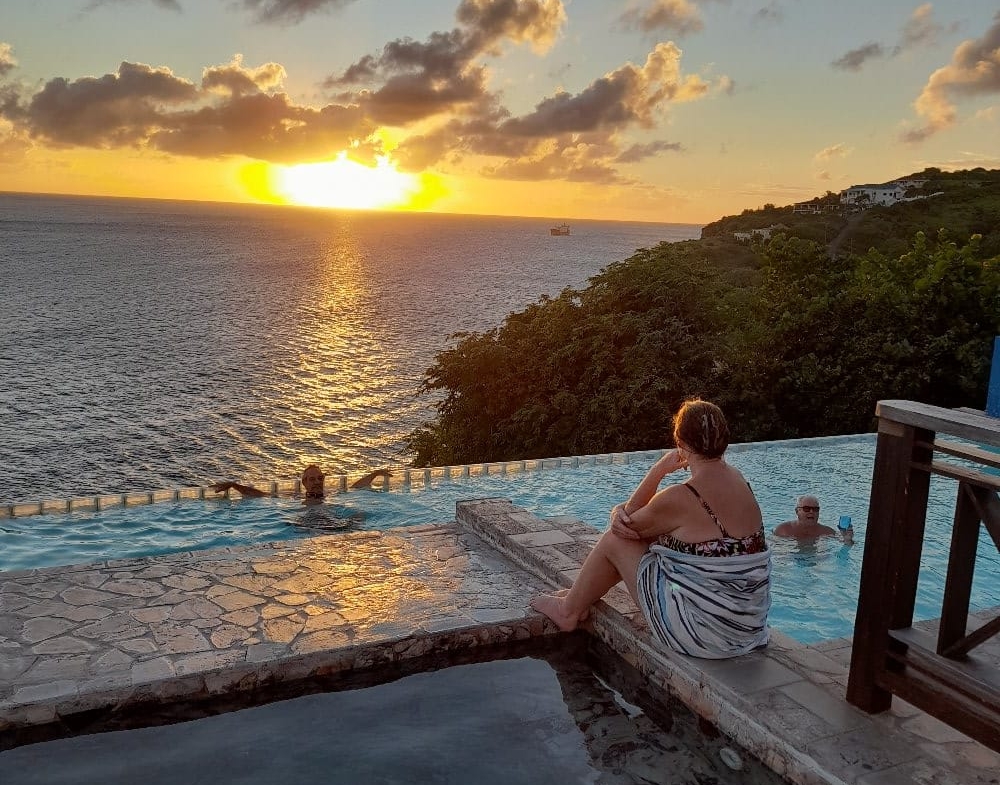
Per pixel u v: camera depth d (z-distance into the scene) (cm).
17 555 677
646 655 398
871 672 320
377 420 4603
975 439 269
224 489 883
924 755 293
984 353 1667
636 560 396
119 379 5700
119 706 349
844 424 1717
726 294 1903
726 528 362
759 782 309
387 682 393
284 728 346
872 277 1892
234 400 5103
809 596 588
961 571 292
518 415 1800
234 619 426
